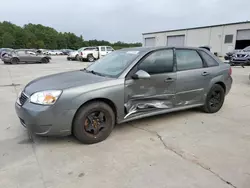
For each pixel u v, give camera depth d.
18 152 2.81
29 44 73.38
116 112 3.21
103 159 2.65
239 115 4.37
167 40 35.22
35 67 15.31
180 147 2.98
